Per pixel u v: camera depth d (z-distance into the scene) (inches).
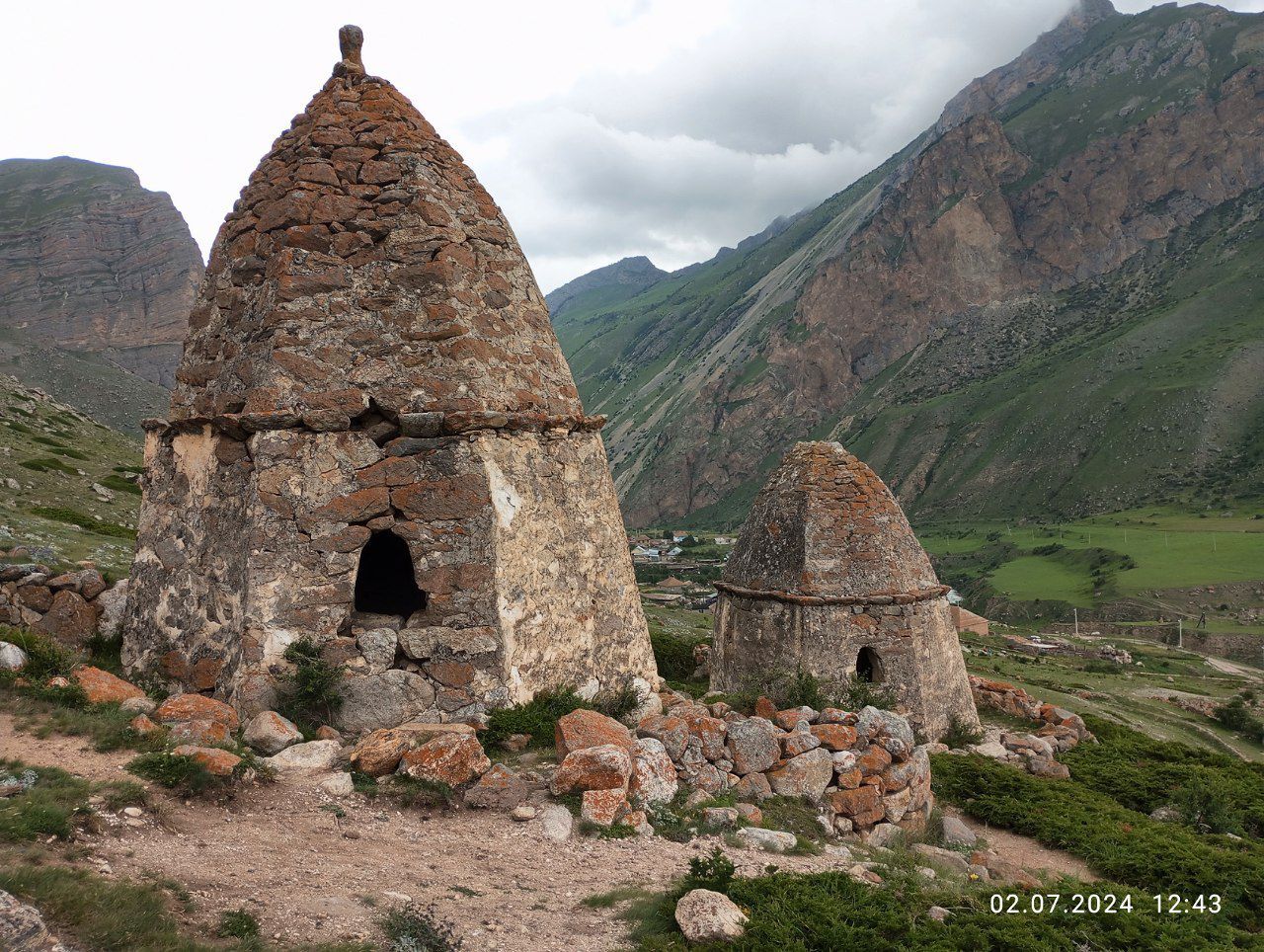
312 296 346.9
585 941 200.4
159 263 6437.0
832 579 681.0
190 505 351.9
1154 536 4547.2
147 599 360.8
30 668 300.7
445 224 365.1
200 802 238.4
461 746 285.1
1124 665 2581.2
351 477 330.6
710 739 346.9
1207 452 5644.7
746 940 201.0
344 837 237.6
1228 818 530.3
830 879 251.3
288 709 306.0
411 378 344.2
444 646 322.3
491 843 253.1
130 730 264.4
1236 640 3127.5
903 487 7204.7
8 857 177.6
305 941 177.5
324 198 358.0
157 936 162.7
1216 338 6747.1
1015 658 2359.7
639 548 5620.1
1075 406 6727.4
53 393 4493.1
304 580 319.3
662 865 256.8
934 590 700.0
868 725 395.9
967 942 227.9
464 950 186.7
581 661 369.4
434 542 330.6
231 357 354.3
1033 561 4697.3
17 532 871.7
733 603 733.3
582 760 287.4
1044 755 645.3
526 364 379.9
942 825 406.0
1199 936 266.1
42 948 146.1
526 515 350.0
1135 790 590.9
